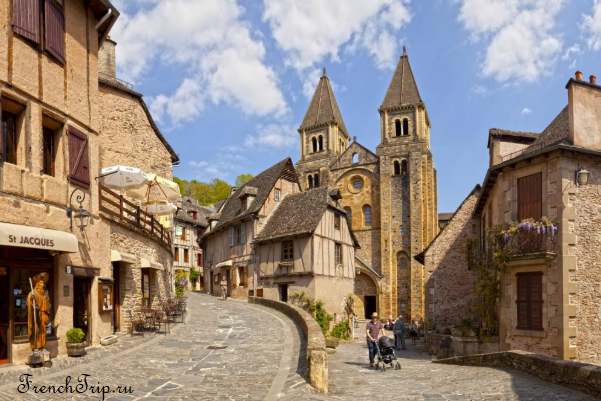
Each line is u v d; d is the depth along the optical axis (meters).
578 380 8.52
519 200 15.57
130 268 15.57
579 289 13.88
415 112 51.84
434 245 23.53
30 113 10.59
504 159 18.34
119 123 22.27
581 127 14.63
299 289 28.67
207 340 14.31
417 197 49.34
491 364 12.45
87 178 12.52
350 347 23.34
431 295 23.17
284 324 18.02
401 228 49.72
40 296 9.99
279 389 8.62
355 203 52.72
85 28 12.90
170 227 24.56
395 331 24.80
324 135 58.75
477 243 22.14
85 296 12.53
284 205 33.66
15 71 10.21
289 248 29.78
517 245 14.96
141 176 15.76
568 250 13.94
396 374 12.09
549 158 14.52
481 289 16.62
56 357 10.84
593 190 14.39
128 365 10.45
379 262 50.56
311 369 8.95
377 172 52.06
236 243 35.00
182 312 19.23
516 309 15.12
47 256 11.03
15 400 7.39
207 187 83.19
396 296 48.38
